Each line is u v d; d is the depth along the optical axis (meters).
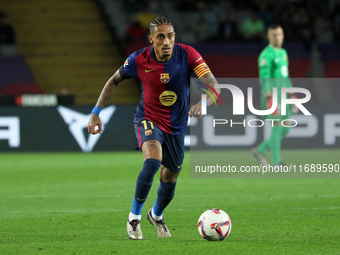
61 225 20.58
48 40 79.62
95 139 57.91
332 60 78.25
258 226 19.98
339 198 27.94
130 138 58.22
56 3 83.75
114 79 18.48
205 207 25.34
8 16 82.00
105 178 37.78
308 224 20.31
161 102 17.66
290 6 82.06
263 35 79.50
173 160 17.78
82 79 76.56
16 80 72.81
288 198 28.22
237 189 32.34
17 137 57.16
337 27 81.81
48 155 55.12
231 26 79.50
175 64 17.64
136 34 76.88
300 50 78.56
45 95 57.41
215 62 76.31
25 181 36.31
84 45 79.69
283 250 15.53
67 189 32.34
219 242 16.78
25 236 18.25
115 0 83.31
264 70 38.44
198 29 80.06
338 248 15.84
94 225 20.55
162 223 18.22
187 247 15.96
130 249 15.75
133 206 17.48
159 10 81.50
